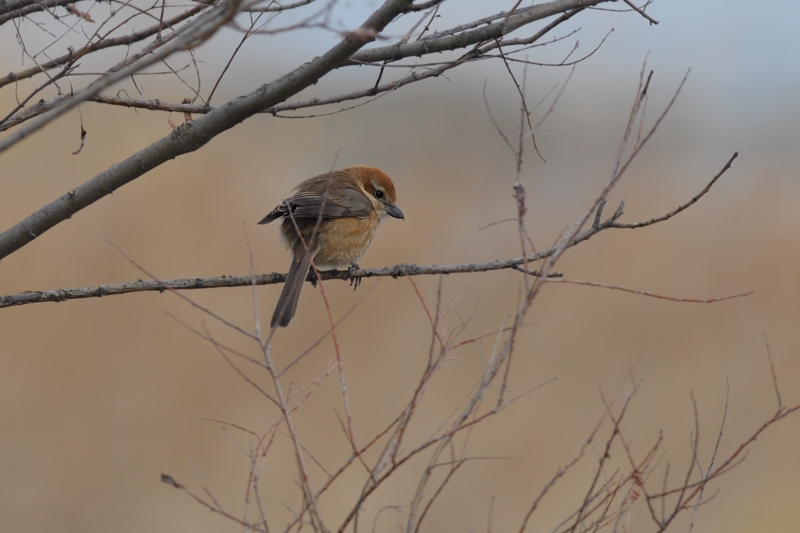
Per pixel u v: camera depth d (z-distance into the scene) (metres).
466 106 24.31
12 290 12.82
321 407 12.24
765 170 22.41
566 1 5.67
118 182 5.66
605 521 5.83
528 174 21.69
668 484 11.30
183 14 5.99
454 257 16.03
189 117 5.82
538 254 6.91
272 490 10.97
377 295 14.24
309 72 5.31
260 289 14.16
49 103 5.62
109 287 6.33
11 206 14.41
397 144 21.69
